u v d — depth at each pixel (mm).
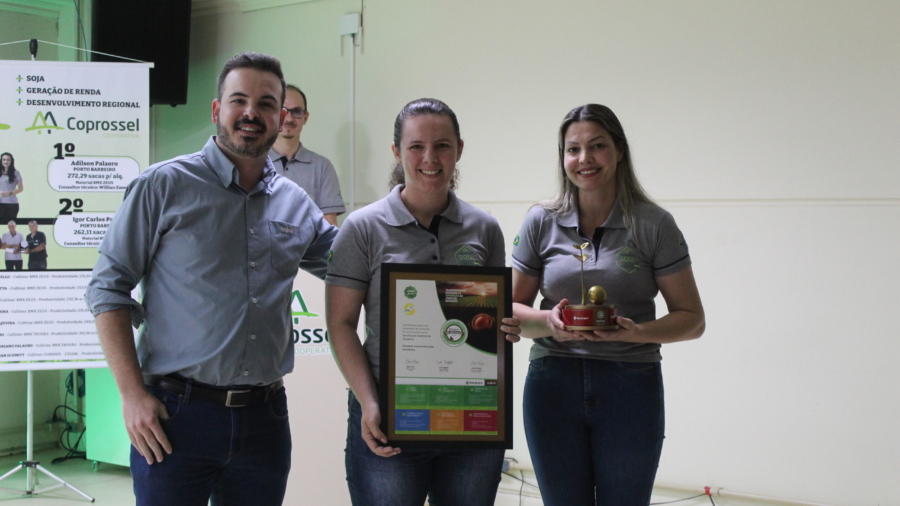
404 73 4066
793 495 3191
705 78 3371
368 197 4172
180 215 1669
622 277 1860
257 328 1707
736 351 3312
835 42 3141
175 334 1659
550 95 3695
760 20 3270
